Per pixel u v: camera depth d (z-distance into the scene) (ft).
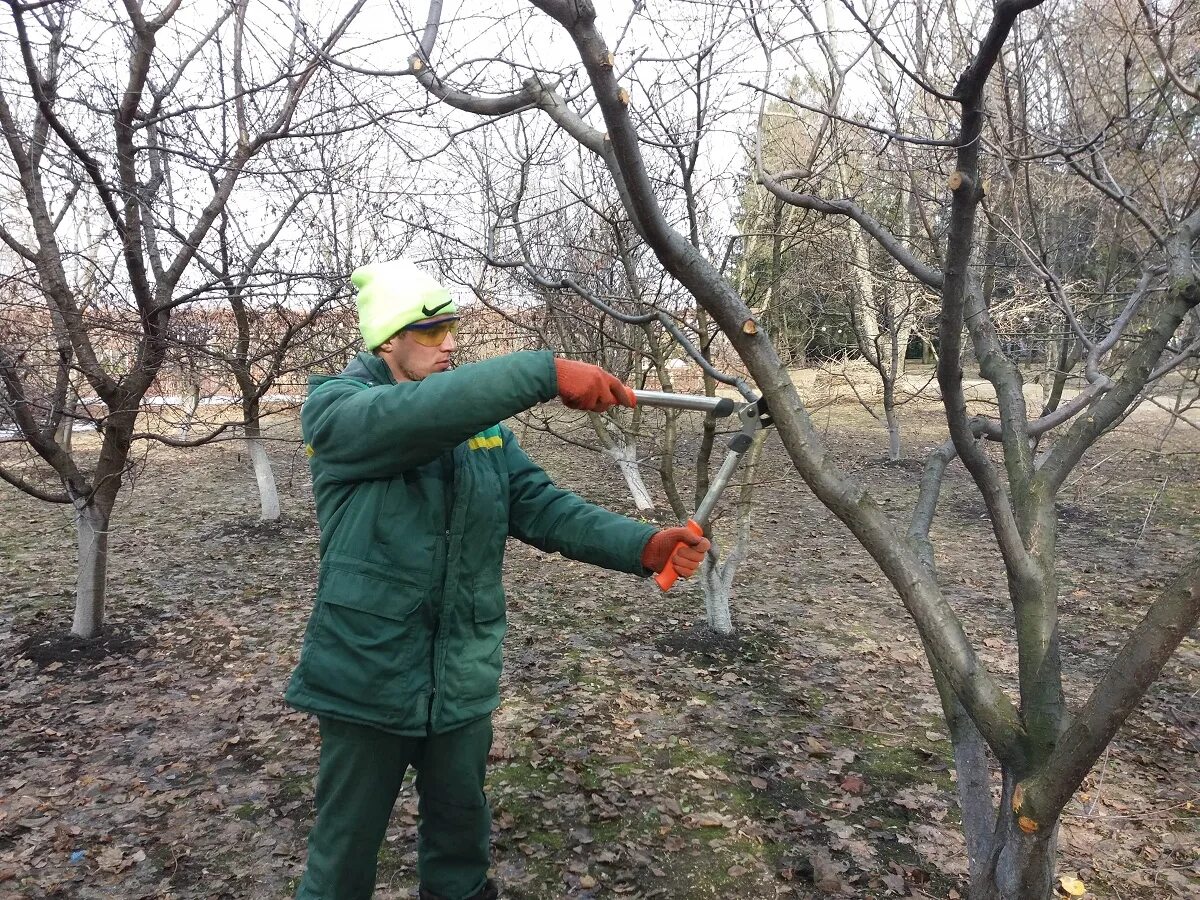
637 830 10.89
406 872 9.81
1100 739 4.60
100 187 13.67
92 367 15.49
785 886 9.84
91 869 9.91
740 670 16.21
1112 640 18.04
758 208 16.81
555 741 13.17
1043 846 5.23
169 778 11.96
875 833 10.89
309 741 13.06
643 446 36.42
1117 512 28.48
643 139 11.50
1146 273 8.86
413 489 6.22
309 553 24.34
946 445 8.02
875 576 22.59
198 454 40.40
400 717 6.16
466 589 6.51
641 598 20.67
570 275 18.84
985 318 7.36
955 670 5.61
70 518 27.96
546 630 18.31
